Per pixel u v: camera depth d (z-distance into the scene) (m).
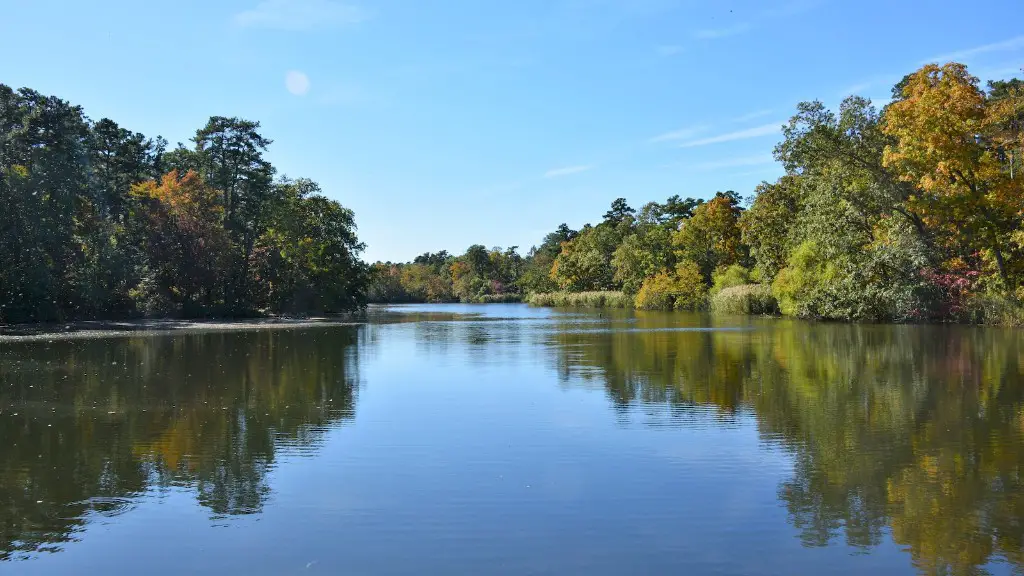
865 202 43.09
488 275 153.62
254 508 8.53
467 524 7.89
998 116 34.09
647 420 13.38
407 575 6.61
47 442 11.95
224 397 16.42
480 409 14.67
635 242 94.25
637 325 46.19
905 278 40.66
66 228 46.91
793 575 6.56
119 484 9.55
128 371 21.45
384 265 155.50
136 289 55.38
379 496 8.91
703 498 8.71
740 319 52.78
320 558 7.02
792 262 51.16
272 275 64.56
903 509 8.26
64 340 33.84
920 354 24.06
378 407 14.98
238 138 63.09
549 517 8.10
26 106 44.09
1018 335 30.94
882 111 42.03
